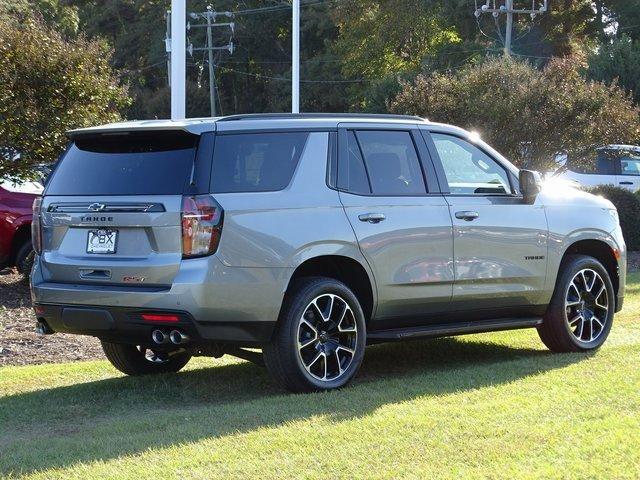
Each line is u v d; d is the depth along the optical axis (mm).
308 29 75500
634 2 59812
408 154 8523
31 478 5562
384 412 6844
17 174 15367
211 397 7934
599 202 9812
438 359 9453
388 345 10305
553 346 9406
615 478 5289
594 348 9477
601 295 9609
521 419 6535
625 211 21750
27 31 15219
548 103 21781
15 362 10109
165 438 6328
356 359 7938
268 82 76688
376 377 8586
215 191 7359
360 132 8273
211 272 7246
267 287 7445
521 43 59938
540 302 9195
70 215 7730
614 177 26141
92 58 15625
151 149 7594
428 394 7500
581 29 61938
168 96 67188
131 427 6723
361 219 7988
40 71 14922
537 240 9094
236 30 76312
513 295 8969
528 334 10750
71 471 5652
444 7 59531
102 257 7574
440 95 22062
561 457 5684
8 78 14617
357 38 61062
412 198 8359
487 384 7828
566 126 21844
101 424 6992
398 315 8344
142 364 8875
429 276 8391
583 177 26391
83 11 77312
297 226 7621
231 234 7324
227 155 7496
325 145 7996
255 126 7691
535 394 7316
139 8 76375
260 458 5797
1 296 14570
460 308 8703
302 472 5508
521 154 22062
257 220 7453
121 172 7625
